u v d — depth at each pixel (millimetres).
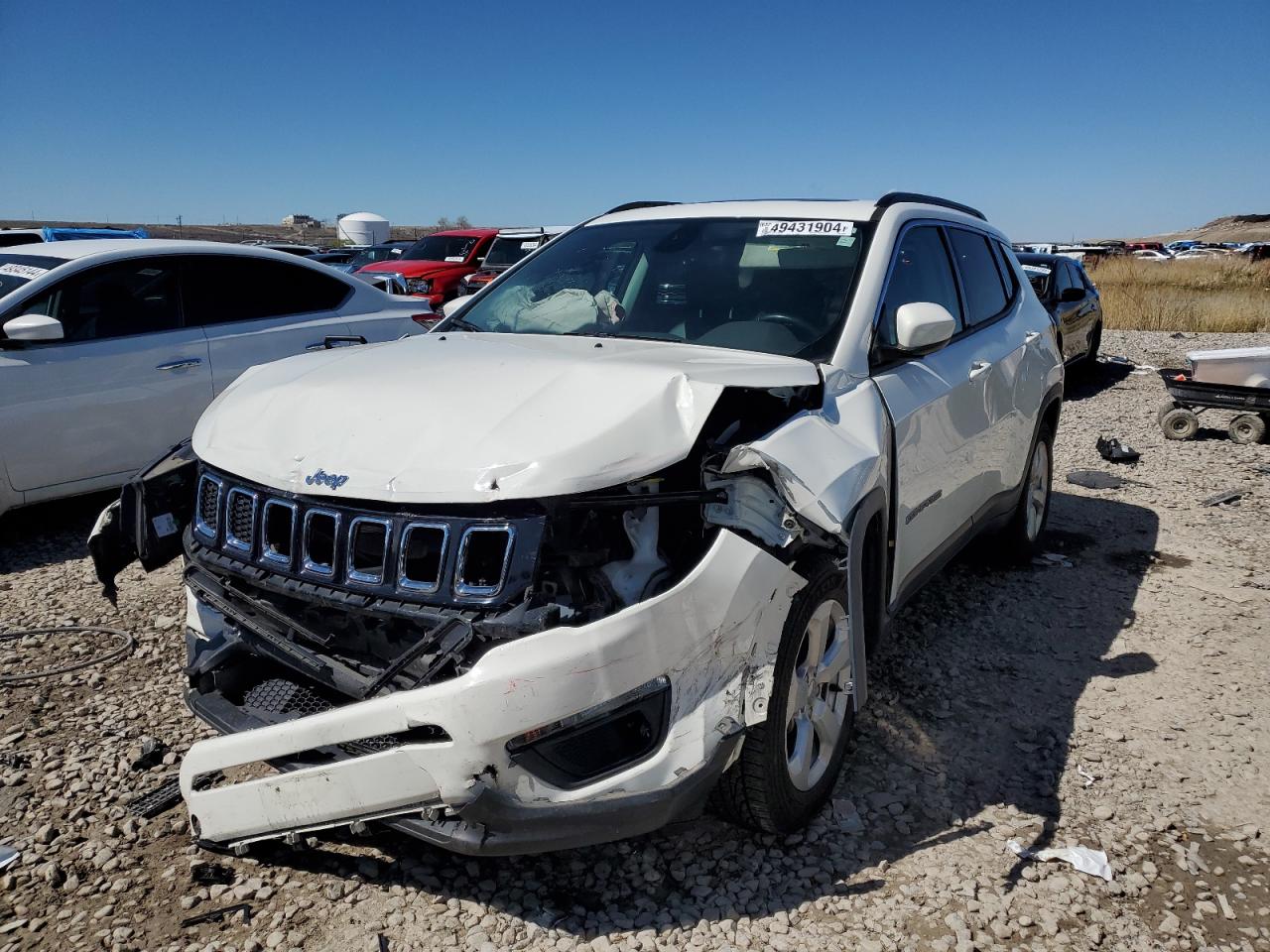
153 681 3961
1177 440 9117
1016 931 2533
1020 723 3650
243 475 2701
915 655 4230
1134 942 2506
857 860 2818
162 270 6367
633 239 4098
